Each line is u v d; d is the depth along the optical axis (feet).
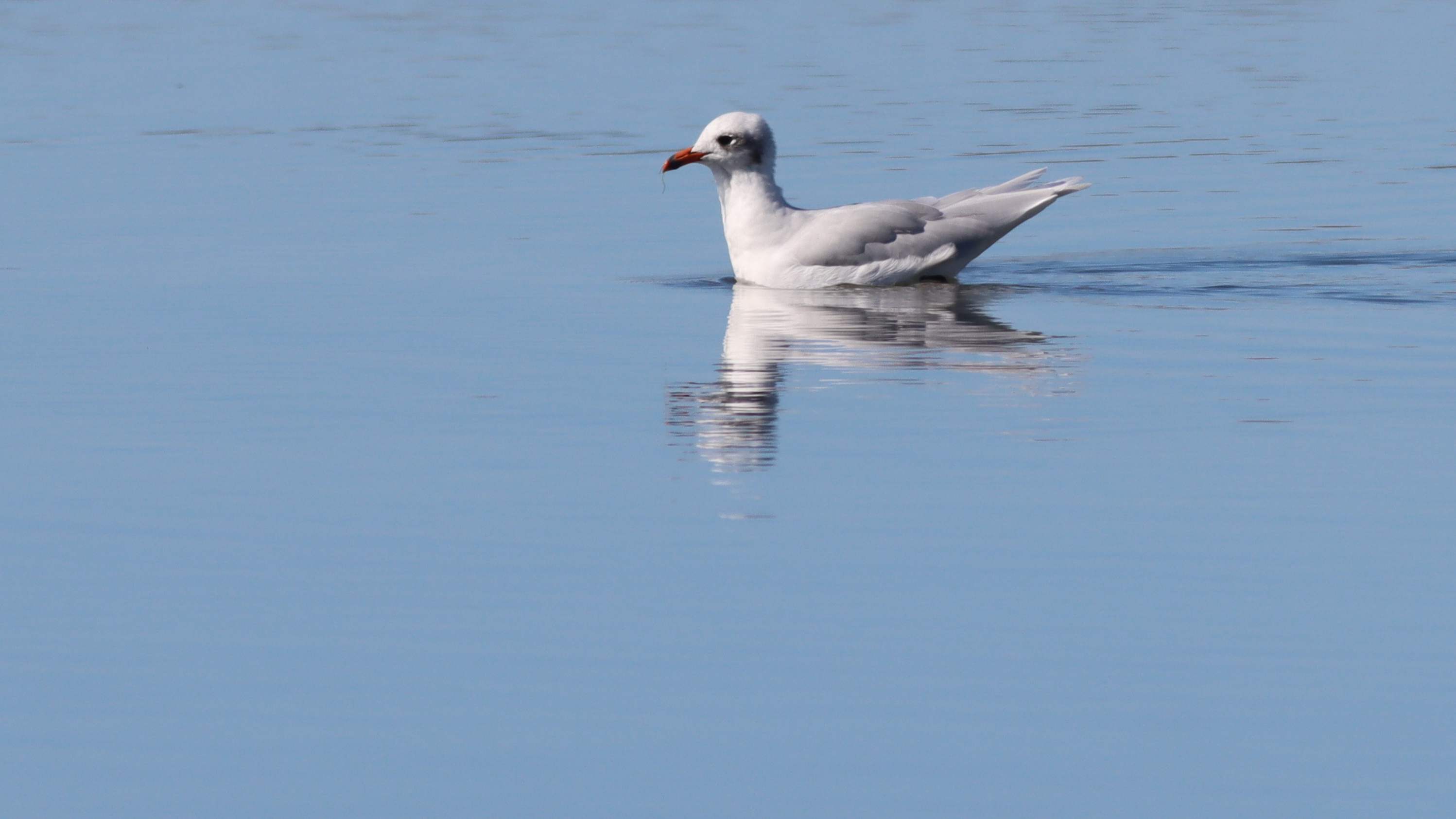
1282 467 39.24
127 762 26.07
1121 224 74.49
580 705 27.63
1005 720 26.94
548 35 140.87
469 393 47.14
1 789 25.32
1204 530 35.01
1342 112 101.60
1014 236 73.41
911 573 32.83
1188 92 110.01
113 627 30.76
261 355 51.96
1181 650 29.25
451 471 39.75
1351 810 24.41
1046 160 88.02
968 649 29.40
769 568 33.22
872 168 85.56
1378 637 29.66
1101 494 37.45
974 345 52.80
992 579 32.50
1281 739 26.30
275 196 81.46
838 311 58.80
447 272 65.77
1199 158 88.69
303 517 36.52
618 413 44.91
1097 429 42.70
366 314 57.93
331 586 32.50
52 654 29.68
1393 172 83.92
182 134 98.68
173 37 139.74
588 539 34.96
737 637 29.99
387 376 49.16
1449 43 129.90
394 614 31.14
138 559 34.09
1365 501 36.63
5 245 70.59
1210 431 42.39
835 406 45.34
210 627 30.71
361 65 125.08
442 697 27.91
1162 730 26.61
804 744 26.32
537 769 25.70
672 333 55.06
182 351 52.49
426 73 121.19
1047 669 28.66
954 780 25.25
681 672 28.71
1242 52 128.47
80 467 40.40
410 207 78.84
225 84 116.78
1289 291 61.00
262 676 28.73
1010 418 43.91
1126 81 115.44
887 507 36.70
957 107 104.83
